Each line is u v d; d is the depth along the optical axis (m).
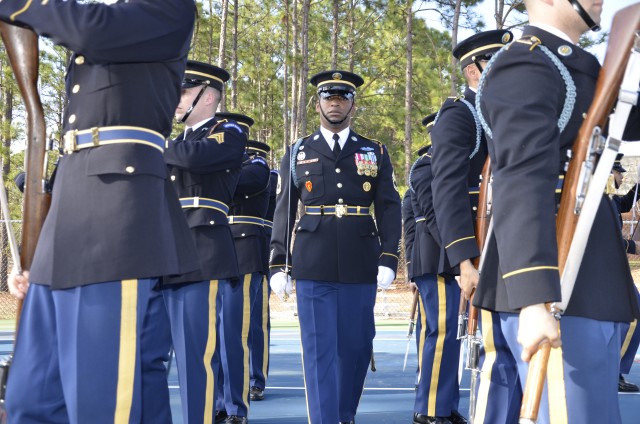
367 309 5.19
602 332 2.10
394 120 29.50
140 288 2.59
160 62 2.72
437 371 5.37
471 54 4.57
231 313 5.69
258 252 6.34
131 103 2.65
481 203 3.21
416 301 6.43
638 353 9.51
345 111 5.23
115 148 2.62
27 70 2.70
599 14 2.26
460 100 4.22
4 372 2.60
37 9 2.54
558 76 2.14
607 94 2.01
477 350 3.17
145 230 2.59
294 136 25.30
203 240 4.67
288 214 5.28
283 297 5.22
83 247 2.55
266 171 6.43
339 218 5.10
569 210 2.02
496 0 25.91
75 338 2.52
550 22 2.26
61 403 2.62
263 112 29.72
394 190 5.35
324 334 4.98
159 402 2.81
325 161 5.20
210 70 4.99
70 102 2.72
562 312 1.98
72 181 2.63
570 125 2.15
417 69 26.34
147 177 2.64
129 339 2.56
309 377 4.92
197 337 4.50
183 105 4.96
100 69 2.66
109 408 2.53
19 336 2.61
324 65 34.34
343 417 5.20
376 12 30.61
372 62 32.34
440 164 4.00
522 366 2.26
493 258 2.34
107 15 2.51
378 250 5.23
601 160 2.00
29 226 2.71
